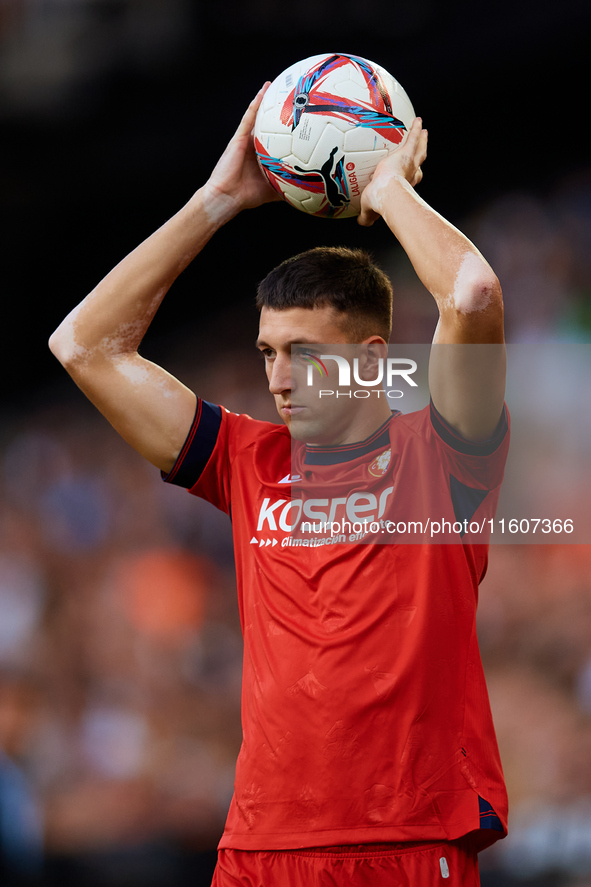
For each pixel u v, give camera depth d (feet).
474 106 128.36
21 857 74.02
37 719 82.07
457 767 22.71
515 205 121.80
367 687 22.50
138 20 130.00
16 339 154.10
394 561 23.44
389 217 24.18
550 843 63.10
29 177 142.10
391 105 25.50
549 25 111.34
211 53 127.95
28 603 94.53
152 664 88.02
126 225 150.82
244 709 24.48
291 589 24.02
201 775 78.59
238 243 146.72
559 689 73.51
